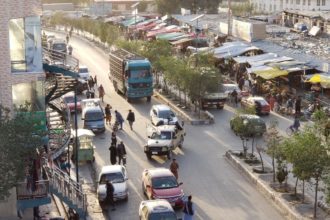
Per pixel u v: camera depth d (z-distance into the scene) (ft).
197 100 179.32
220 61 239.50
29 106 94.43
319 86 188.03
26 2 98.07
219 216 100.99
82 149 129.39
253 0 521.24
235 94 192.44
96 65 280.51
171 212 91.71
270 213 101.76
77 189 97.30
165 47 237.66
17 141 75.46
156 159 134.21
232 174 123.13
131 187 115.85
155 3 527.81
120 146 129.39
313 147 93.50
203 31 318.86
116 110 172.14
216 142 148.56
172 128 139.03
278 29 297.53
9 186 73.56
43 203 91.81
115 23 399.85
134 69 194.18
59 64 117.60
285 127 161.58
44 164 98.73
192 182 118.32
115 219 99.81
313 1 428.56
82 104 172.55
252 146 133.80
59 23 467.52
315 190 101.19
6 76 96.12
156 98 205.67
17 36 99.66
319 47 238.48
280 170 110.11
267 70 198.49
